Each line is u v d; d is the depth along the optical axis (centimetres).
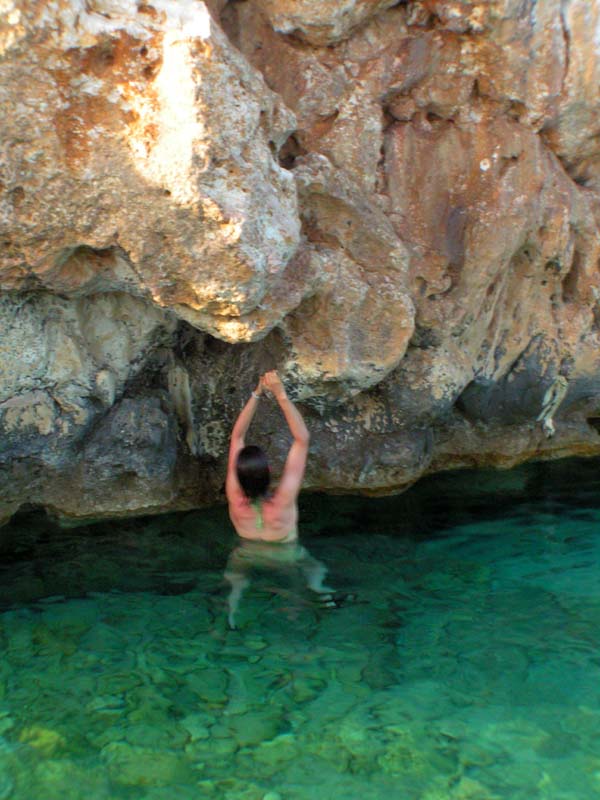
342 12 392
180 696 317
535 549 430
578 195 461
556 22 409
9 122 298
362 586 394
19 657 338
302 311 416
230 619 366
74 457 425
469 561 418
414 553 425
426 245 441
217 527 446
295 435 395
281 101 363
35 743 291
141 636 354
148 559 415
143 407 433
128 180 311
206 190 310
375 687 322
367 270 418
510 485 509
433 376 453
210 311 347
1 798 267
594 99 430
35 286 356
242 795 270
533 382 498
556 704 311
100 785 273
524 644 348
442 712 307
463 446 526
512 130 432
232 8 400
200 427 458
